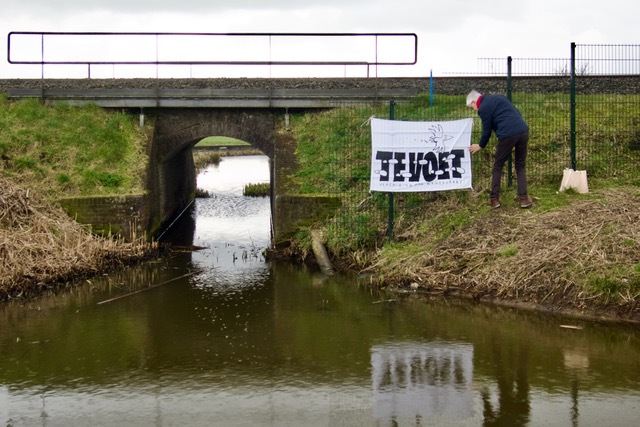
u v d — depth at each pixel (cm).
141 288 1545
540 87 2250
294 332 1221
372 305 1382
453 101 2130
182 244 2084
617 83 2252
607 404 898
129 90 2142
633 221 1416
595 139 1867
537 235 1451
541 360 1056
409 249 1597
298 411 898
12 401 937
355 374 1019
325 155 2003
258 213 2716
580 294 1273
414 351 1110
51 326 1269
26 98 2180
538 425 845
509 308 1323
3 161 1947
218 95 2133
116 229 1848
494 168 1586
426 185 1655
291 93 2139
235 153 5972
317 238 1752
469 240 1528
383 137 1647
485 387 961
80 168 1967
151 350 1135
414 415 879
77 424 866
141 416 888
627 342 1128
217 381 1002
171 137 2181
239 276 1659
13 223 1684
